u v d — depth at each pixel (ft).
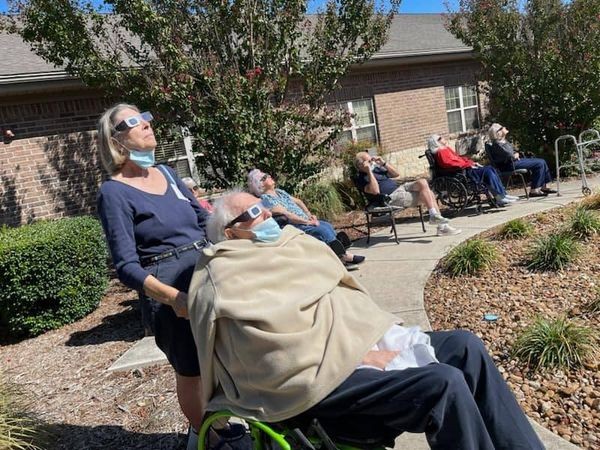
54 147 28.91
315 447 7.29
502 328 13.03
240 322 7.16
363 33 25.85
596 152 36.29
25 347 18.70
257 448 7.63
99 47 24.86
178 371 8.92
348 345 7.22
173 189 9.20
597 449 8.46
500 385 7.50
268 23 24.12
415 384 6.63
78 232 21.09
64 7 22.82
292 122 24.95
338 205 32.09
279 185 24.91
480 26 35.88
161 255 8.60
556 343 11.06
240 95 22.88
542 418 9.46
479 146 51.78
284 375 7.02
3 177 27.35
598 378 10.28
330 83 26.03
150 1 23.16
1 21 24.48
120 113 8.49
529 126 35.96
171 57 22.58
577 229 19.22
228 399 7.51
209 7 23.30
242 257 7.55
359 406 6.94
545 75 34.50
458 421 6.44
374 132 44.45
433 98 49.08
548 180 29.45
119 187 8.47
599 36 32.68
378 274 18.95
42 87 27.68
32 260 19.25
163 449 10.48
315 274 7.83
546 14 34.35
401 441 9.32
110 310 21.24
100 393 13.33
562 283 15.29
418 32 55.16
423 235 24.17
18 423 11.02
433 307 15.23
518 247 19.40
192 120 23.70
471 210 28.35
